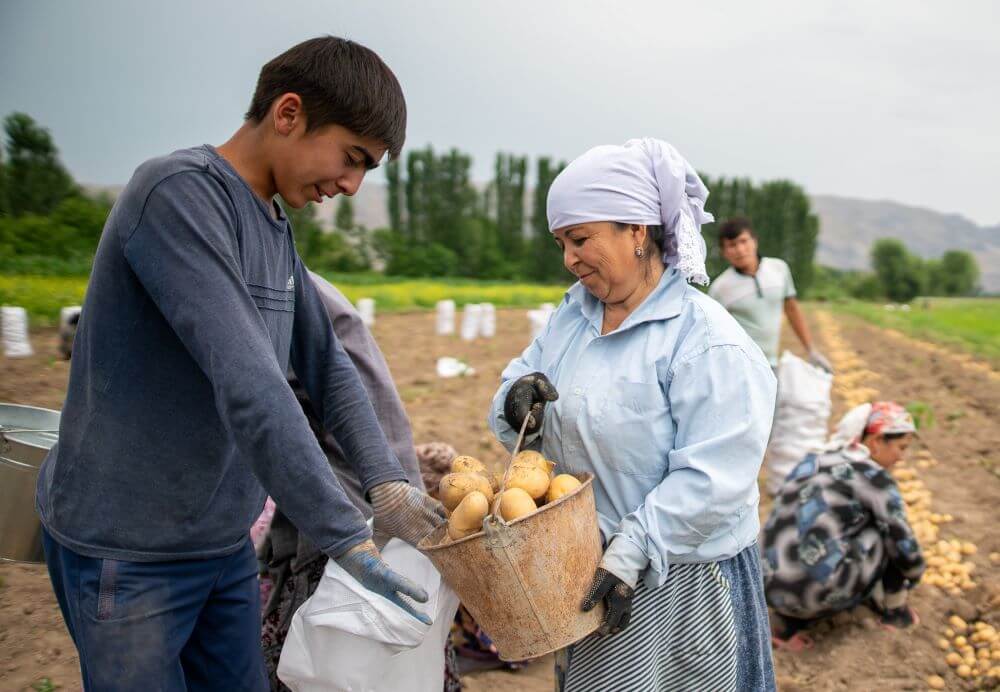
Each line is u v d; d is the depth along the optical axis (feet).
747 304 21.18
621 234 8.41
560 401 8.88
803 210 228.02
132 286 7.06
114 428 7.25
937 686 14.15
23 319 34.30
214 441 7.45
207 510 7.59
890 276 295.89
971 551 19.33
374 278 143.84
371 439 8.73
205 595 7.91
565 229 8.48
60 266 73.00
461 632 14.07
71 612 7.54
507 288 139.85
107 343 7.17
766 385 8.39
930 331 82.02
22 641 13.25
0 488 8.99
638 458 8.52
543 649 7.87
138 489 7.30
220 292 6.73
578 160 8.52
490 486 8.49
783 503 15.53
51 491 7.48
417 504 8.55
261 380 6.61
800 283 229.66
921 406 27.86
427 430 27.22
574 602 7.84
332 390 8.91
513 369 9.83
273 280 7.71
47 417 10.52
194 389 7.31
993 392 40.78
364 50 7.43
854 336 76.84
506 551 7.48
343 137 7.32
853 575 14.76
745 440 8.09
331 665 9.20
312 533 6.67
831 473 15.14
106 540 7.29
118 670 7.33
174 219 6.78
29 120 109.70
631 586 8.07
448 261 189.47
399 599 6.73
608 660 8.52
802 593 14.94
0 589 14.92
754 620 8.96
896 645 15.17
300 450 6.57
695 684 8.75
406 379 36.37
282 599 10.75
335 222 183.32
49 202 109.70
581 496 7.79
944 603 16.84
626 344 8.70
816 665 14.92
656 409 8.43
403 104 7.63
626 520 8.27
